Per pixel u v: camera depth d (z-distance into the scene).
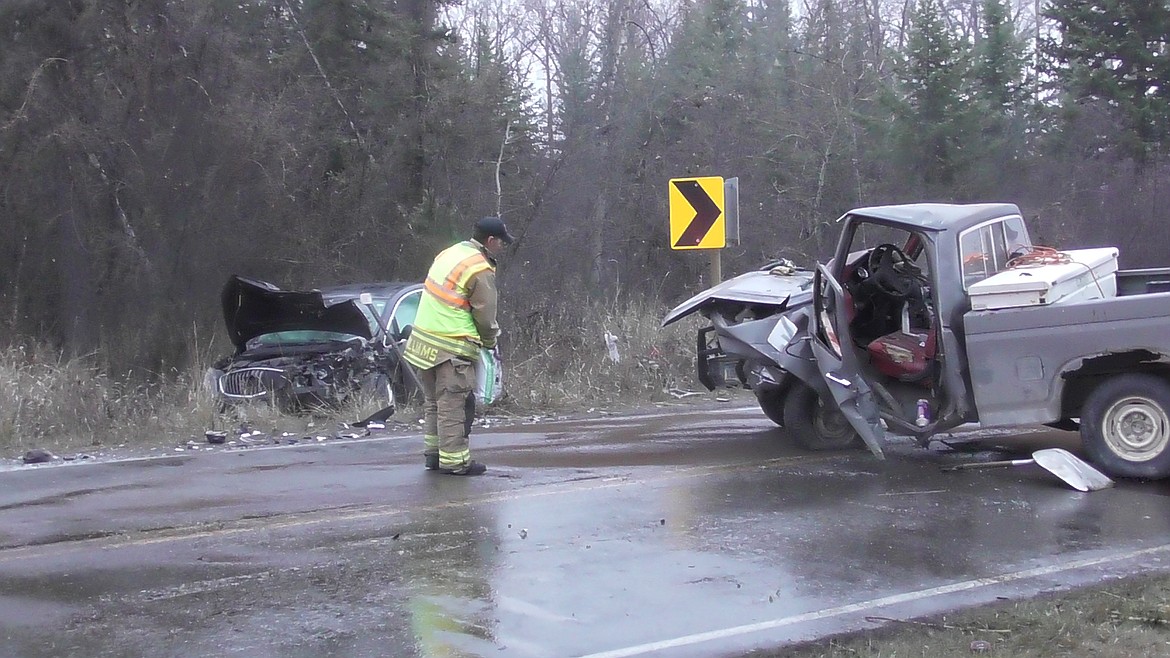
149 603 5.49
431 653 4.86
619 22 24.64
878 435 8.71
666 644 4.99
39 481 8.36
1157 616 5.26
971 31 35.00
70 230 13.98
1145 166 26.88
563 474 8.52
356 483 8.21
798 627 5.20
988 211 8.88
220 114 15.05
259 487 8.09
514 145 20.22
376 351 11.88
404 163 18.12
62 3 14.48
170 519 7.11
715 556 6.31
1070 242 24.56
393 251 17.20
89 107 14.36
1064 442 9.72
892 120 25.41
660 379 13.80
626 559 6.25
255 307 11.95
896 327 9.45
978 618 5.28
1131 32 28.69
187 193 14.60
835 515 7.21
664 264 21.22
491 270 8.55
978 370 8.27
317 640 5.01
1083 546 6.50
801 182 23.83
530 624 5.23
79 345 13.18
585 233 20.16
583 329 15.12
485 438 10.41
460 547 6.46
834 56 27.30
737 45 28.78
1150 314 7.75
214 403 11.09
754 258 22.20
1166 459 7.99
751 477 8.39
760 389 9.76
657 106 23.11
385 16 18.48
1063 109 27.30
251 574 5.95
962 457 9.15
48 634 5.08
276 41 18.03
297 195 16.23
